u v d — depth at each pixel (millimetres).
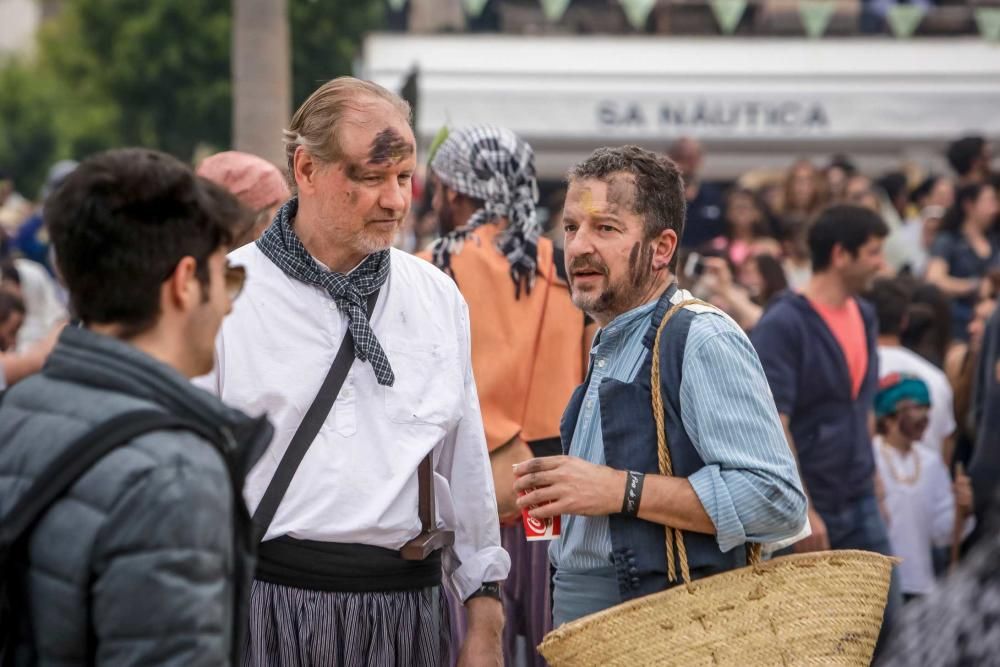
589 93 13211
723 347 3723
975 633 2496
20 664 2725
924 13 16391
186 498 2633
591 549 3842
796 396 6262
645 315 3908
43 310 9828
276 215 4141
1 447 2793
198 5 24578
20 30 60125
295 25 19781
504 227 5379
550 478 3686
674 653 3500
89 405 2750
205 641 2639
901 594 6777
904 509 7227
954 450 7828
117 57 25219
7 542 2643
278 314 3996
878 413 7301
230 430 2834
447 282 4301
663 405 3760
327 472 3920
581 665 3492
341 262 4051
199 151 25391
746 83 13500
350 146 3932
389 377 3998
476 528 4258
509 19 18188
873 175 14711
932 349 8188
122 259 2807
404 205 4027
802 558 3625
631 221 3877
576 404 4066
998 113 13852
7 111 42062
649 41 13609
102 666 2609
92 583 2631
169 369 2793
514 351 5191
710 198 11719
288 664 3842
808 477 6277
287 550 3879
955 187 11617
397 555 4035
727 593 3553
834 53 13852
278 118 8398
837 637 3629
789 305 6309
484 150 5395
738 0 13883
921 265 12086
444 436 4145
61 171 11461
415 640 4066
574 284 3938
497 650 4230
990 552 2568
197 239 2873
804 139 13766
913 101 13656
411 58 13031
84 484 2645
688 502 3639
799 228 11055
